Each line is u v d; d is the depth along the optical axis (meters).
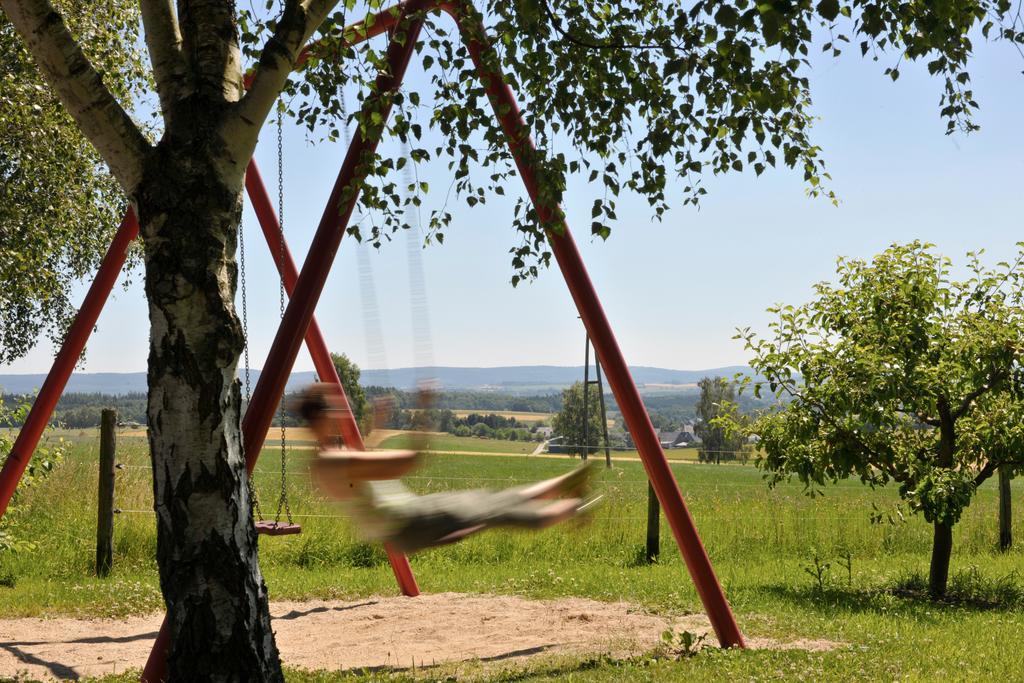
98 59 13.41
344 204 7.14
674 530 7.66
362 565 12.70
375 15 7.86
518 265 8.08
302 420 4.46
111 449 11.66
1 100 12.91
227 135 5.36
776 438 10.16
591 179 7.11
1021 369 9.70
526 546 13.20
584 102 7.42
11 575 11.04
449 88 7.58
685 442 81.56
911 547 14.01
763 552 13.48
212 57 5.48
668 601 9.47
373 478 4.37
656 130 6.91
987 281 9.94
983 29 6.88
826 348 9.96
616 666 6.82
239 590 5.25
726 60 6.16
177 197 5.24
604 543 13.64
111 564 11.54
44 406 9.36
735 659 6.81
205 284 5.25
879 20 5.89
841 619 8.56
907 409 9.87
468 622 8.80
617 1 7.64
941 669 6.44
